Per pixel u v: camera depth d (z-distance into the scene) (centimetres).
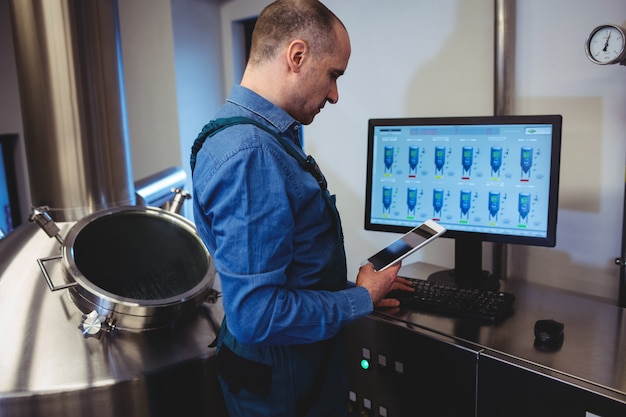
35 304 140
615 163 153
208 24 279
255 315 92
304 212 103
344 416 125
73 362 127
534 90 166
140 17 276
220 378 119
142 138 294
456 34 182
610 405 100
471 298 143
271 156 95
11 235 164
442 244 197
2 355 127
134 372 127
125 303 135
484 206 151
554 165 139
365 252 226
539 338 122
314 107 109
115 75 168
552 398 108
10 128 305
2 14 294
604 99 152
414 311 143
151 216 164
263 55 104
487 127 147
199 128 285
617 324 133
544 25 161
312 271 105
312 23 100
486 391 119
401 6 196
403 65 199
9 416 119
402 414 140
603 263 160
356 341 147
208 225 106
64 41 155
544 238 143
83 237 149
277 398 110
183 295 144
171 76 270
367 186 166
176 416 133
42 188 163
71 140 160
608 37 131
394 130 161
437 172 156
